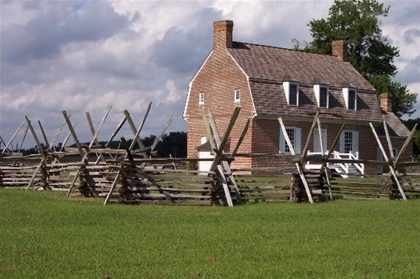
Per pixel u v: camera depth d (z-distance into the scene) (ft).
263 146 151.74
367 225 51.31
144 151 77.66
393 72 233.96
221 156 67.72
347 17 230.27
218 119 159.22
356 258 36.91
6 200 66.90
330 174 79.97
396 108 231.09
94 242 40.29
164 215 55.52
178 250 38.22
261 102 151.12
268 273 32.42
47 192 79.97
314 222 52.70
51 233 43.57
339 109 165.58
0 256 35.29
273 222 52.16
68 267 32.94
